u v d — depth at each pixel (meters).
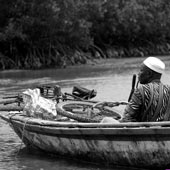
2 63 50.88
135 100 10.06
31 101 12.35
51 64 55.56
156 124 9.38
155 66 10.08
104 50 75.75
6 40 52.78
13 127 12.75
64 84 31.42
